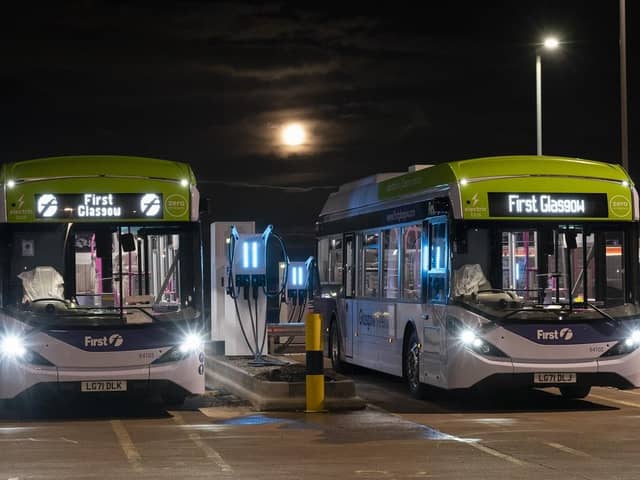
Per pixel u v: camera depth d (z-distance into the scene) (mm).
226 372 21156
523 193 17797
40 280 16906
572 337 17328
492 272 17688
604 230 17875
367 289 22438
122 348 16703
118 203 17188
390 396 19938
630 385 17531
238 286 22766
